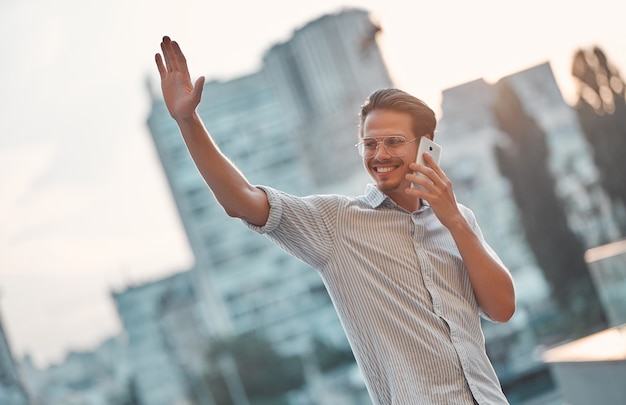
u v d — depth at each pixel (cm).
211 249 10075
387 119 285
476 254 281
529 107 4894
